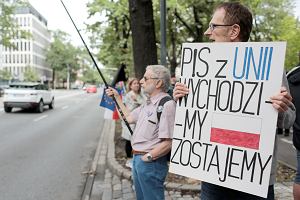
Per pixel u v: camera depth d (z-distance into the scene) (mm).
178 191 5648
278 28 21438
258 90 2350
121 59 19547
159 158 3420
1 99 38688
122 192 5910
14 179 7020
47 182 6828
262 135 2328
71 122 17297
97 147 10469
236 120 2424
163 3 7953
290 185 5852
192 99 2617
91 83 123250
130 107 6879
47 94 23938
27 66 102938
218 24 2543
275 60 2299
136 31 7863
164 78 3451
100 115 21531
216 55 2520
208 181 2525
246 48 2398
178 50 23484
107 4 14836
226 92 2471
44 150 9984
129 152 7867
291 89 3338
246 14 2535
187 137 2631
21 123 16328
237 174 2414
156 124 3408
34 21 116875
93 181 6895
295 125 3398
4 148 10219
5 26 31094
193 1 16688
